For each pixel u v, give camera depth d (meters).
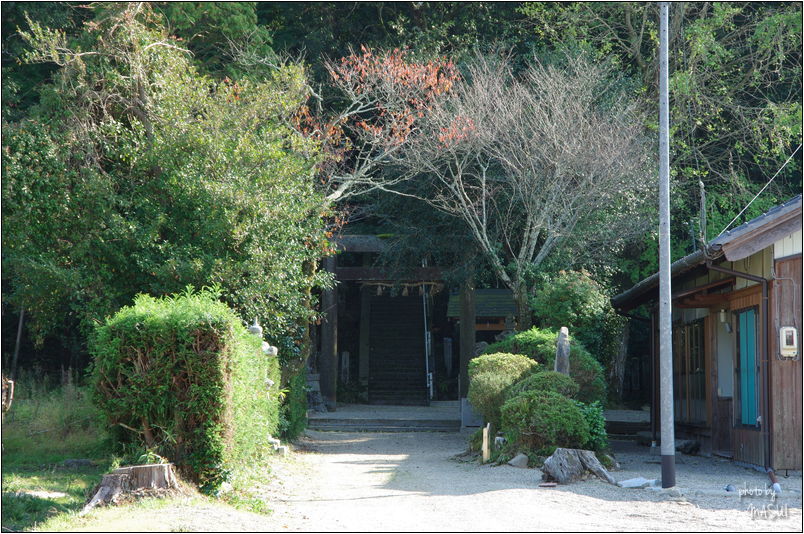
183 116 15.06
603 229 22.75
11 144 13.60
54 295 14.35
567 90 22.67
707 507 9.54
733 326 15.22
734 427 14.91
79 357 26.11
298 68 17.30
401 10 27.59
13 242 13.77
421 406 29.95
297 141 16.91
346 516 8.81
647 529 8.15
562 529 8.10
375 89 24.11
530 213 21.91
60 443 12.72
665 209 11.41
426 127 22.47
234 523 7.94
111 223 13.77
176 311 10.04
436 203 23.84
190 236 14.55
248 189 14.62
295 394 19.03
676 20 26.00
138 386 9.89
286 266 15.18
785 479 12.25
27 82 21.73
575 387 13.95
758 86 27.03
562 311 20.00
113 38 14.86
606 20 27.00
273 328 15.75
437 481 11.97
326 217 23.70
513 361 16.03
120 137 14.76
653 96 26.56
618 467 13.33
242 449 10.67
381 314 35.22
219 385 9.77
